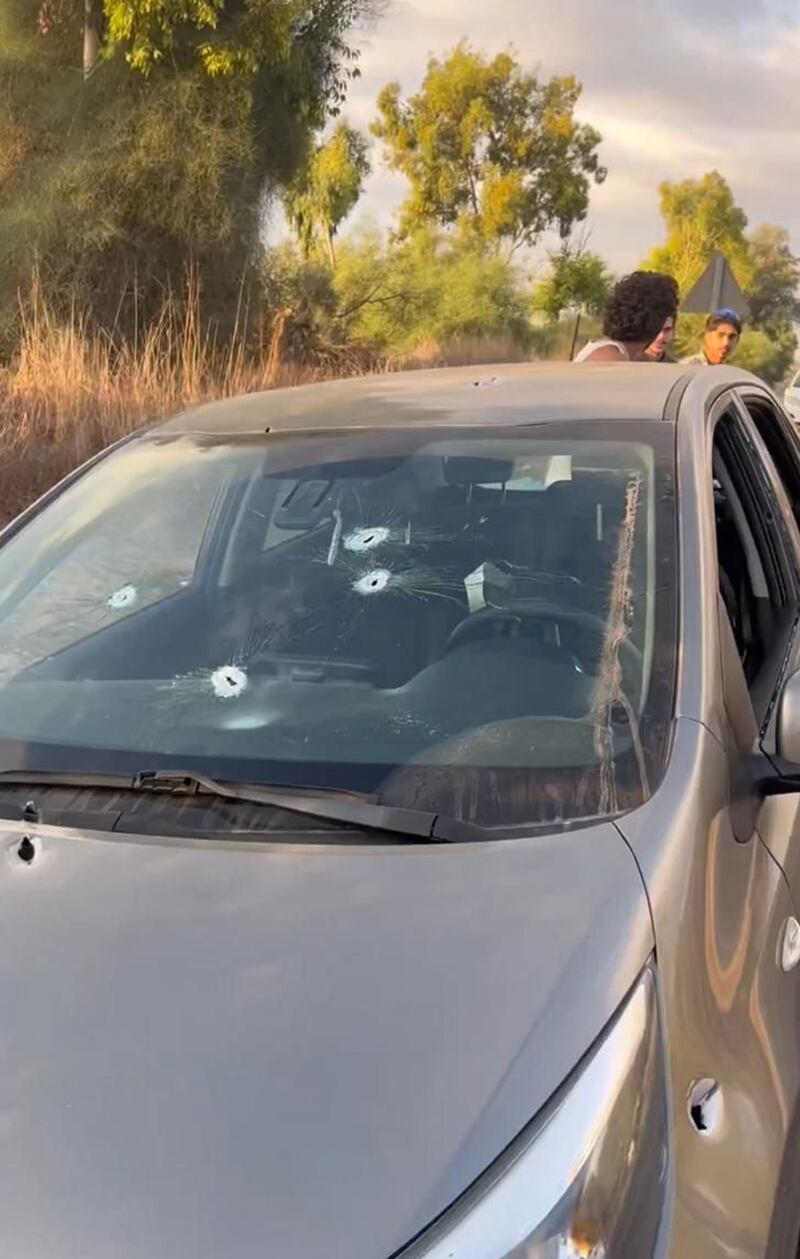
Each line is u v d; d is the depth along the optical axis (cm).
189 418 309
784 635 267
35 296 1381
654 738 194
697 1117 153
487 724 206
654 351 547
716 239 5884
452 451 261
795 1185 171
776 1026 181
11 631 255
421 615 236
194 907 173
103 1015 156
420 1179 134
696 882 173
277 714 219
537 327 2681
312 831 188
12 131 1531
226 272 1595
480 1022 150
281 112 1675
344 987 156
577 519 238
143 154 1493
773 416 347
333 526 259
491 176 4334
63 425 914
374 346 2000
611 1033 148
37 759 215
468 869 174
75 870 184
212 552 268
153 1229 131
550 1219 132
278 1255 128
